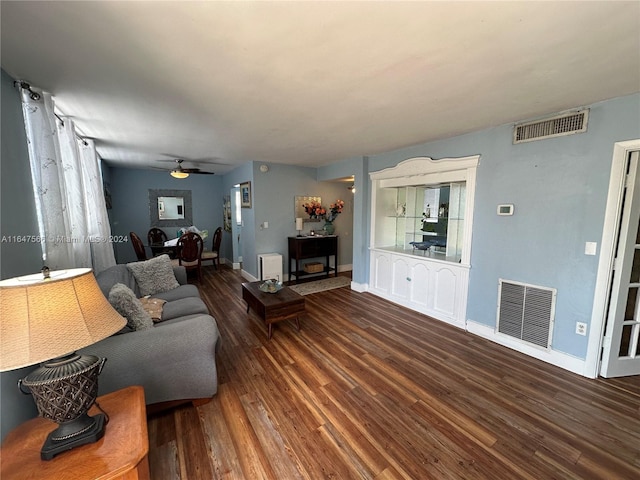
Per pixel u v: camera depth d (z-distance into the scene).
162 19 1.20
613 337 2.30
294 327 3.35
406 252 4.13
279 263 5.15
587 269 2.33
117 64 1.60
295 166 5.50
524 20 1.21
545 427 1.81
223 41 1.37
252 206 5.15
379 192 4.53
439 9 1.14
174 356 1.83
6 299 0.91
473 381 2.30
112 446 1.07
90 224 3.32
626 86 1.90
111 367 1.66
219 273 6.12
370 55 1.51
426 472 1.50
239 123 2.74
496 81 1.83
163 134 3.14
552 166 2.49
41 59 1.53
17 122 1.73
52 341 0.94
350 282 5.40
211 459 1.58
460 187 3.57
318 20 1.21
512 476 1.48
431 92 2.01
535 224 2.63
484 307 3.08
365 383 2.27
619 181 2.15
